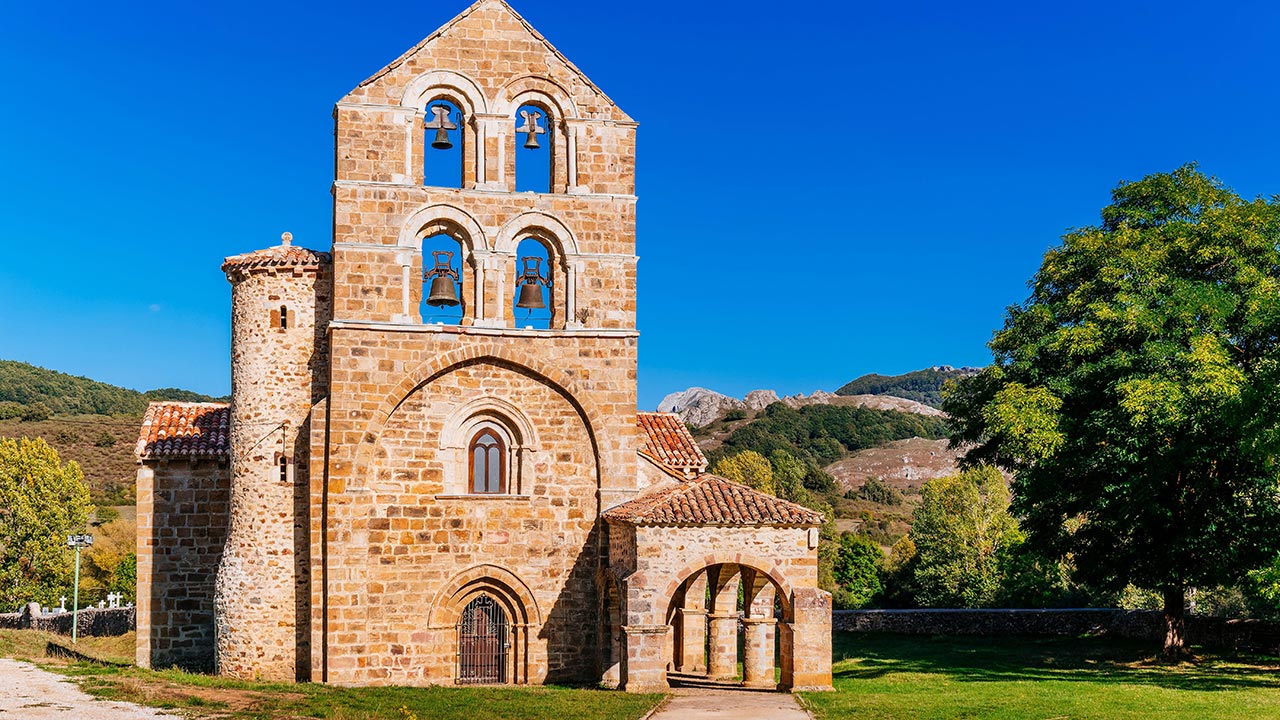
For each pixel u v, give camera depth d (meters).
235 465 32.03
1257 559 32.59
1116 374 32.81
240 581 31.25
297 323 32.28
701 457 35.34
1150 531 34.66
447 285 30.75
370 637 30.08
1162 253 34.19
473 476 31.64
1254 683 29.83
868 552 67.38
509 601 31.52
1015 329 36.94
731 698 27.17
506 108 32.25
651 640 28.42
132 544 74.75
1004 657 38.34
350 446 30.31
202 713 22.52
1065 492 34.53
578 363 32.03
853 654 39.69
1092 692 27.41
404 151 31.33
